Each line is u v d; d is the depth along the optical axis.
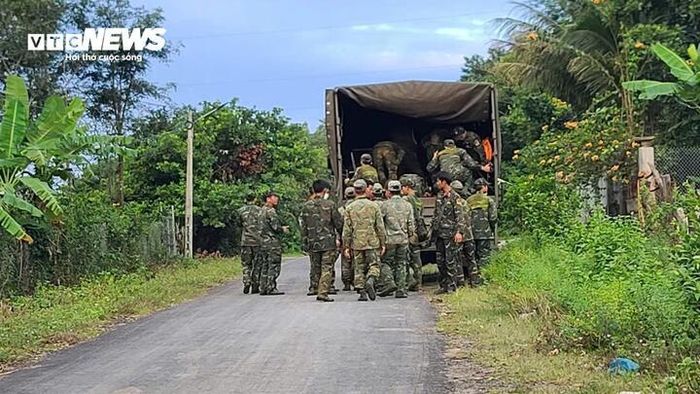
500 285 12.03
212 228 31.47
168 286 16.89
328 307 12.86
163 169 29.80
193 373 8.13
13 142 13.92
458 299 12.77
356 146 17.88
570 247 12.51
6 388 7.82
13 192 14.02
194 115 30.22
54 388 7.73
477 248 14.83
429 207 15.83
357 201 13.92
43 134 14.50
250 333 10.48
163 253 23.39
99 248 18.36
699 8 20.12
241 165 33.03
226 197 30.34
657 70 19.89
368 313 12.01
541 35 23.17
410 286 15.31
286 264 26.59
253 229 15.73
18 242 15.28
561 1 23.83
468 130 17.22
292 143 35.12
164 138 30.08
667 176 15.11
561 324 8.80
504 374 7.62
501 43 24.39
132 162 30.09
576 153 18.75
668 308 7.79
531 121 31.89
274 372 8.05
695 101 11.88
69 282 16.69
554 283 10.15
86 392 7.50
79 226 17.39
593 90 23.14
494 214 14.98
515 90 32.62
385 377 7.72
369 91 16.39
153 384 7.71
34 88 28.19
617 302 8.52
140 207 26.23
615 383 6.88
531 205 15.16
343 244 14.10
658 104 19.94
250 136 33.31
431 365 8.20
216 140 32.56
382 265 14.27
